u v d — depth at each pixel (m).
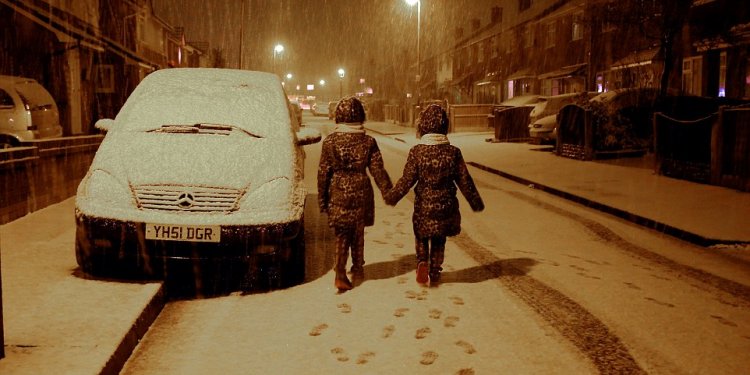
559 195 10.87
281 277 5.09
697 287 5.51
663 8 16.86
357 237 5.23
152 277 4.93
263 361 3.66
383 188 4.95
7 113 12.06
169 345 3.89
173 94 6.02
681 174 12.34
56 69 19.91
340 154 4.88
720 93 20.72
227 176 4.91
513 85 40.41
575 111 16.70
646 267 6.18
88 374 3.08
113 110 24.58
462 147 21.23
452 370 3.57
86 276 4.87
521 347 3.93
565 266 6.07
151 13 35.56
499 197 10.76
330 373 3.51
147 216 4.62
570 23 32.59
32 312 3.96
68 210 7.89
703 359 3.83
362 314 4.48
